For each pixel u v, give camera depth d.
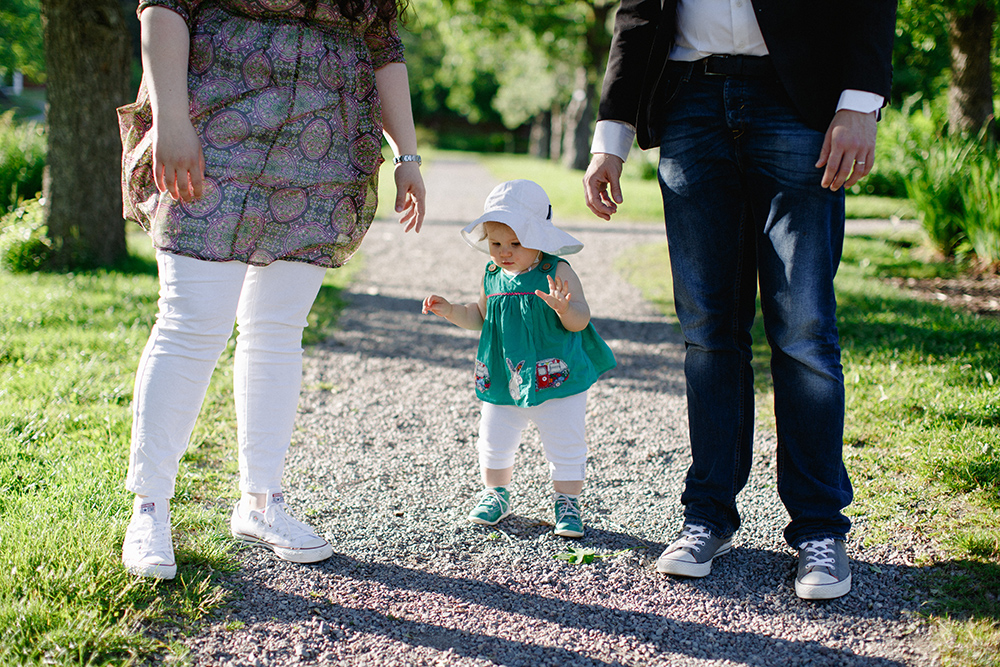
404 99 2.44
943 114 12.05
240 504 2.43
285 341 2.30
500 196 2.55
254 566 2.31
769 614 2.14
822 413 2.19
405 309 6.47
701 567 2.29
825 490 2.23
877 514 2.60
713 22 2.18
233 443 3.28
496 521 2.71
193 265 2.04
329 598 2.18
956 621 2.02
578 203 14.88
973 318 5.19
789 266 2.16
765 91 2.16
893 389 3.68
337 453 3.36
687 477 2.46
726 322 2.36
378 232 11.08
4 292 5.89
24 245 6.91
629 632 2.07
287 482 3.01
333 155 2.19
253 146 2.07
